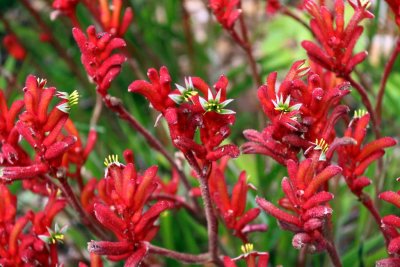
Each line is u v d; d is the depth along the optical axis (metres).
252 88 1.55
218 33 1.64
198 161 0.86
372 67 1.30
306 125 0.80
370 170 1.07
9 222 0.85
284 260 1.09
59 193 0.91
